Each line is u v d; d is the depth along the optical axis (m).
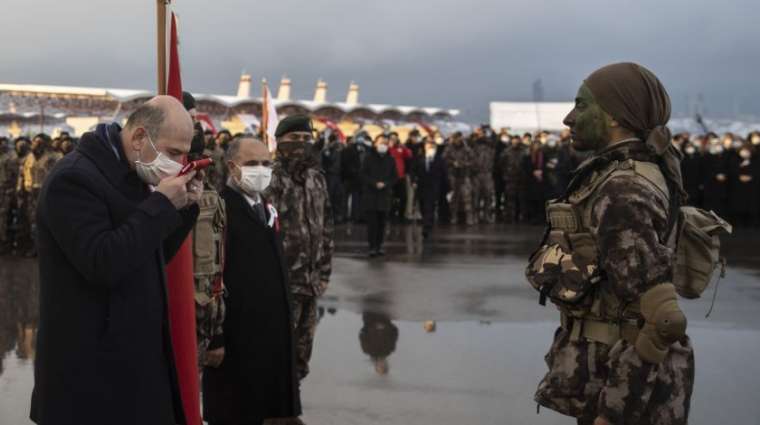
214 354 4.48
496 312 8.99
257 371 4.62
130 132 2.90
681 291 3.18
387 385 6.07
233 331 4.63
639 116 2.96
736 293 10.37
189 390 3.43
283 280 4.74
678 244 3.13
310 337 5.54
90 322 2.81
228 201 4.71
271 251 4.73
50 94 40.28
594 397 2.97
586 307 2.98
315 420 5.25
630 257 2.76
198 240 4.24
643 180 2.84
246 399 4.62
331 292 10.35
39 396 2.84
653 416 2.90
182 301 3.44
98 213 2.78
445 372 6.46
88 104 41.06
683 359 2.96
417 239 17.72
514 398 5.75
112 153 2.91
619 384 2.81
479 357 6.96
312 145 5.51
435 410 5.46
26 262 14.15
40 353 2.85
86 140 2.93
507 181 22.89
